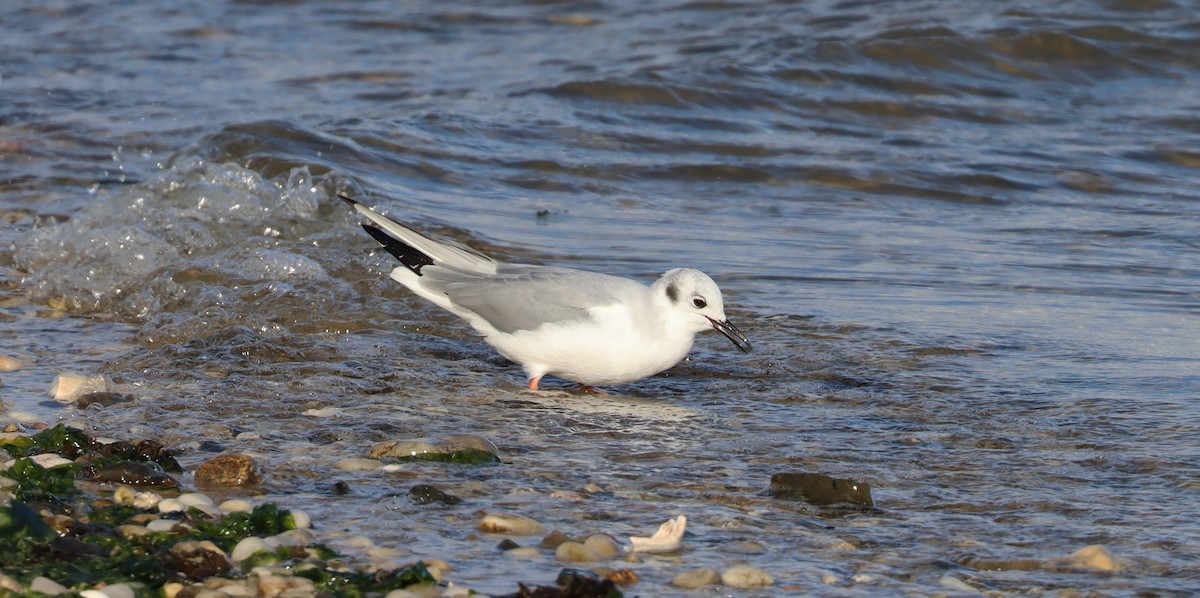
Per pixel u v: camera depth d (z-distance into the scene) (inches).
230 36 1178.6
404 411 430.0
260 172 752.3
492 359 501.0
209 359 478.0
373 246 616.4
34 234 626.8
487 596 278.4
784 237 688.4
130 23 1216.2
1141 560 308.2
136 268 586.9
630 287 459.8
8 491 323.9
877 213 746.2
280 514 319.6
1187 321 546.9
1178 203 768.3
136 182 756.6
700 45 1076.5
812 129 907.4
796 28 1112.2
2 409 416.2
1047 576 300.0
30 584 274.7
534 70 1031.0
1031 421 420.5
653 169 810.8
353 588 282.4
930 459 385.4
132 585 279.6
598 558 306.2
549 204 742.5
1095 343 514.3
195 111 931.3
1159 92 1008.9
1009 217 740.7
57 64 1069.8
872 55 1029.8
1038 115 950.4
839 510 342.6
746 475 370.9
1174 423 416.5
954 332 528.1
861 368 486.0
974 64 1033.5
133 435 392.8
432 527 324.5
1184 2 1151.0
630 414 436.1
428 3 1280.8
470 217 698.8
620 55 1063.6
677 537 317.7
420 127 848.3
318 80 1027.3
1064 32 1061.1
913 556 311.4
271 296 552.1
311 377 462.3
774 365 490.0
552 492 352.8
